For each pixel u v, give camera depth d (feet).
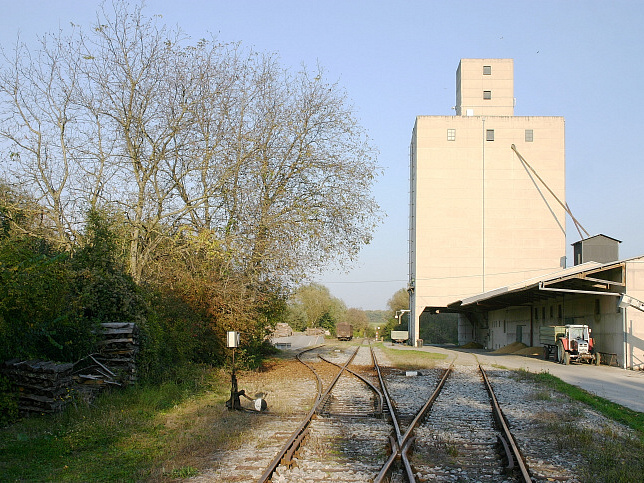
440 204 198.29
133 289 53.42
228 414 40.86
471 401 51.39
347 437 33.73
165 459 28.19
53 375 35.60
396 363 98.78
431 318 368.48
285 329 254.27
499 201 197.47
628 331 94.43
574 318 123.65
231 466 26.76
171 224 73.00
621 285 95.55
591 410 47.57
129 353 45.83
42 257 37.86
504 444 31.50
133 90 70.18
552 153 198.18
